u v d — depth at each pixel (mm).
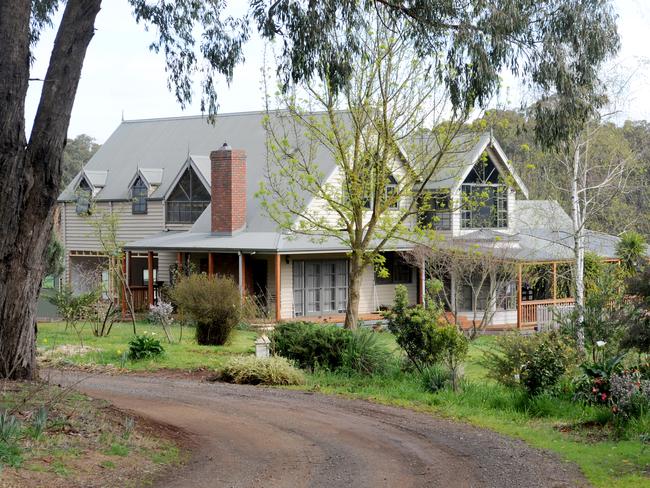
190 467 9859
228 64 18594
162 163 40812
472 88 18016
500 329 32938
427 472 10117
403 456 11047
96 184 41656
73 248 42344
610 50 18844
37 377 13664
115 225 33500
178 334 25906
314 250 31266
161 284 36500
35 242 13164
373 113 22312
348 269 34875
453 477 9852
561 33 18062
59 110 12703
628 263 33219
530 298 36781
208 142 40375
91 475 8773
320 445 11609
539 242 34250
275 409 14508
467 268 29344
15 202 12734
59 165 12930
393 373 18359
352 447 11547
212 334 23344
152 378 18047
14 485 7926
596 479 9695
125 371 18859
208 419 13266
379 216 23406
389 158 22828
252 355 19484
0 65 12094
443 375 17016
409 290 36250
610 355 17031
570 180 26312
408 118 22062
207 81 18750
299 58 17516
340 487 9242
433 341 17734
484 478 9812
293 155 23734
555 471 10188
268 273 33188
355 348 18828
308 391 16750
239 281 31422
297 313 33469
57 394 12305
